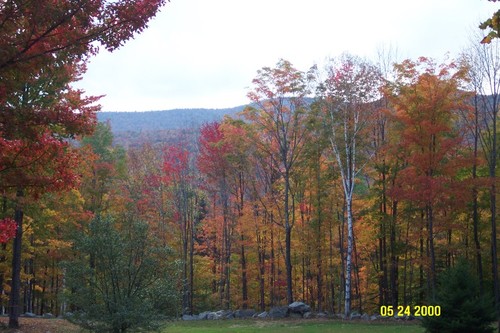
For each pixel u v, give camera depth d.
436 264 27.36
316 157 25.45
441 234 26.80
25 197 9.53
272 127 25.22
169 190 32.69
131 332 11.64
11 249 19.58
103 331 11.23
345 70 26.73
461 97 20.94
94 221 11.99
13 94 7.21
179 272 12.93
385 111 21.00
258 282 33.72
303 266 30.14
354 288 32.81
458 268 13.33
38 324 17.83
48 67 7.04
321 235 26.94
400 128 21.67
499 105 21.84
